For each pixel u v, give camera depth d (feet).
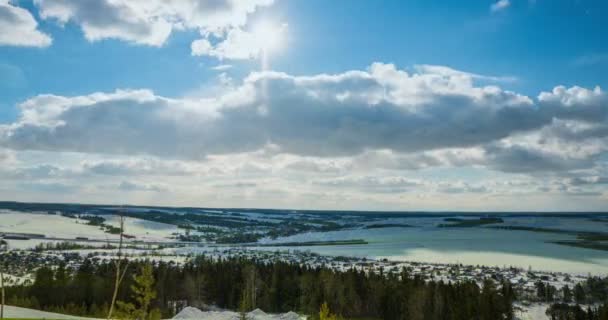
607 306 435.53
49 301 418.72
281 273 510.17
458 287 448.24
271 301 463.01
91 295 422.41
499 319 397.39
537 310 508.53
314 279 468.34
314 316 395.96
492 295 408.87
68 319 289.12
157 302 425.69
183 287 457.68
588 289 615.57
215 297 479.00
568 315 464.65
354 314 437.17
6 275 625.82
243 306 307.17
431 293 426.10
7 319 242.99
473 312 386.73
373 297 444.14
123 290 408.87
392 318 431.43
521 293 585.22
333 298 434.30
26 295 412.36
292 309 460.14
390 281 486.79
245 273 484.74
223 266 547.90
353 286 456.45
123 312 144.46
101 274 522.06
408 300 422.00
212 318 347.77
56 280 453.58
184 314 357.20
